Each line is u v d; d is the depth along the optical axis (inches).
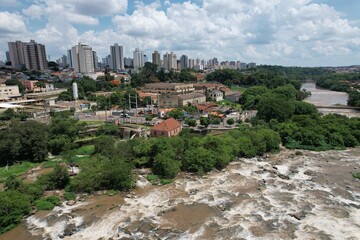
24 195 2343.8
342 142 3976.4
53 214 2268.7
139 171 3159.5
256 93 7854.3
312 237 1870.1
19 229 2086.6
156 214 2244.1
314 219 2091.5
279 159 3503.9
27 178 2979.8
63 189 2738.7
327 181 2783.0
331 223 2030.0
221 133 4347.9
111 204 2437.3
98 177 2704.2
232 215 2193.7
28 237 1984.5
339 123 4527.6
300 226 2007.9
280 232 1942.7
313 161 3390.7
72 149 3973.9
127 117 5728.3
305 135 4069.9
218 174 3051.2
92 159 3056.1
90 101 7741.1
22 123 3961.6
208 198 2491.4
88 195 2615.7
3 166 3425.2
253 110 6761.8
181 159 3243.1
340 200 2385.6
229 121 4965.6
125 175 2719.0
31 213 2281.0
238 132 3949.3
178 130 4399.6
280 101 5452.8
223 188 2694.4
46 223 2150.6
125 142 3531.0
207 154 3142.2
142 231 2007.9
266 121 5324.8
